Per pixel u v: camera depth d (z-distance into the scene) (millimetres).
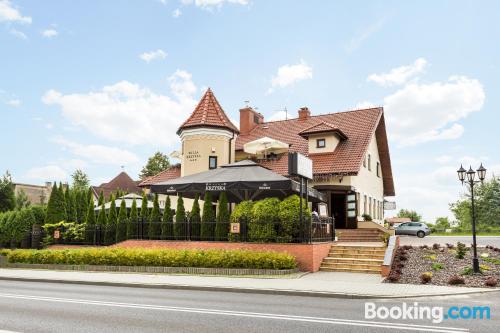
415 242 26688
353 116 32781
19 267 20141
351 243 21672
